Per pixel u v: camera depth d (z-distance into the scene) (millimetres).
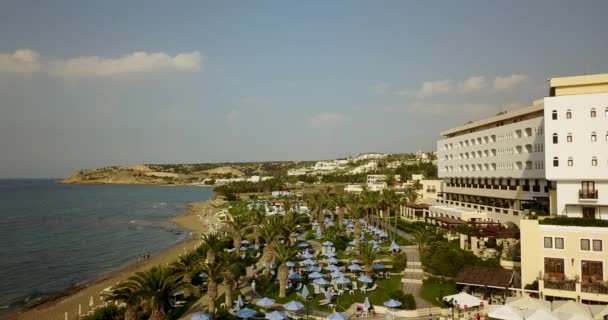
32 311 55594
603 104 50812
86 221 155625
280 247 54344
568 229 46500
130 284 38281
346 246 82812
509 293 48031
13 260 88438
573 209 52781
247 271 65125
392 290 51938
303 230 99312
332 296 50562
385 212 102812
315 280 52500
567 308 37000
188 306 49406
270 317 39906
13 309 56844
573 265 46125
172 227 139625
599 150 50750
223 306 47969
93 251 98688
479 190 89438
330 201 118438
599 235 45281
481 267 51625
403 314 44156
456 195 102562
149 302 38875
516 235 62781
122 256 93188
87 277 74938
